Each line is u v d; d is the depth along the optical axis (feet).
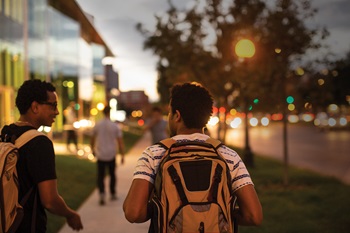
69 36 106.52
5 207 9.01
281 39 37.17
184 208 8.08
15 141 9.74
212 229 8.05
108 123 31.63
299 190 36.40
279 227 24.29
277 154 73.26
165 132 38.45
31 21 80.69
